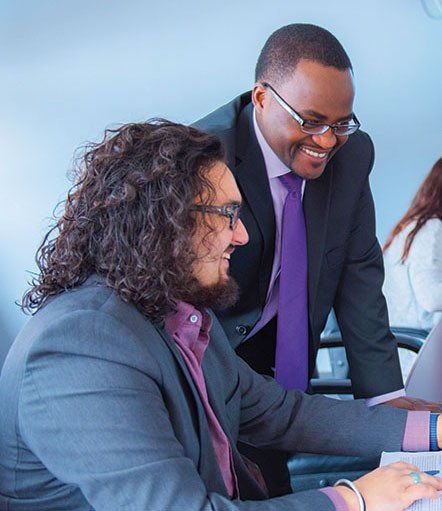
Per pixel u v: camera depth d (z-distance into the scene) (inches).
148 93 101.7
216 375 49.6
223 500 40.4
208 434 44.9
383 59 104.8
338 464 67.5
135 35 99.7
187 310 45.9
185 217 41.4
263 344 69.2
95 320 40.2
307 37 56.4
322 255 65.6
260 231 63.3
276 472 68.0
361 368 69.9
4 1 96.7
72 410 39.2
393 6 103.7
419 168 104.1
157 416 40.1
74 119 100.6
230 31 101.6
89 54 99.3
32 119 100.0
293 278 65.2
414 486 43.6
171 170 41.6
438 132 104.7
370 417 54.0
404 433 52.7
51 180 101.1
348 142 67.1
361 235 69.2
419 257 100.3
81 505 42.5
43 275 45.2
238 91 103.3
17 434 41.9
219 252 43.7
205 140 43.5
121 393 39.3
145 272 41.4
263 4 101.4
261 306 66.0
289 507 41.8
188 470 39.9
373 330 69.6
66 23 98.2
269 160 62.4
